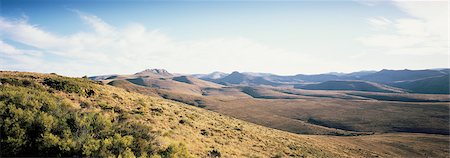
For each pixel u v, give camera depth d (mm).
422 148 73125
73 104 23312
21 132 12727
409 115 146250
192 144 22547
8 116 13617
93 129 15398
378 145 71250
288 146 38562
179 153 16766
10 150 12094
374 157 52000
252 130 44250
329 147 51094
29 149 12609
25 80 27406
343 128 124000
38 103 16156
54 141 12797
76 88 28312
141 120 24797
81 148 13109
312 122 137250
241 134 36344
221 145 26172
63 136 13547
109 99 29266
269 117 147250
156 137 18578
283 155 31156
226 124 42125
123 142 14414
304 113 162000
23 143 12414
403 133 109312
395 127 121625
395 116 144875
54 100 18812
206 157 20234
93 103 25797
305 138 56531
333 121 136875
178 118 32000
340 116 149875
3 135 12477
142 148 15219
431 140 86875
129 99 32719
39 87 26094
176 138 22594
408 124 126188
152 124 24703
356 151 54562
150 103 34875
